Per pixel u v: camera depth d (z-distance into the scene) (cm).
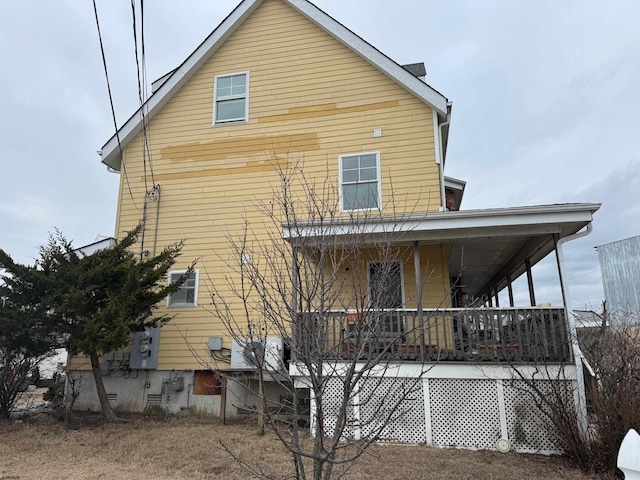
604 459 596
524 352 739
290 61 1180
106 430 838
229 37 1241
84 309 880
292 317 332
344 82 1130
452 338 771
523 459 657
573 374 705
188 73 1221
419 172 1035
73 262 964
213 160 1166
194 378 1040
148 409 1042
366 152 1075
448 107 1059
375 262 502
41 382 1443
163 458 646
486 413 732
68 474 575
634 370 622
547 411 698
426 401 745
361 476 553
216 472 578
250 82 1192
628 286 2517
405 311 769
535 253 945
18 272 891
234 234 1101
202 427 866
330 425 747
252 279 376
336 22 1147
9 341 877
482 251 1031
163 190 1178
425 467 602
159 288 1082
